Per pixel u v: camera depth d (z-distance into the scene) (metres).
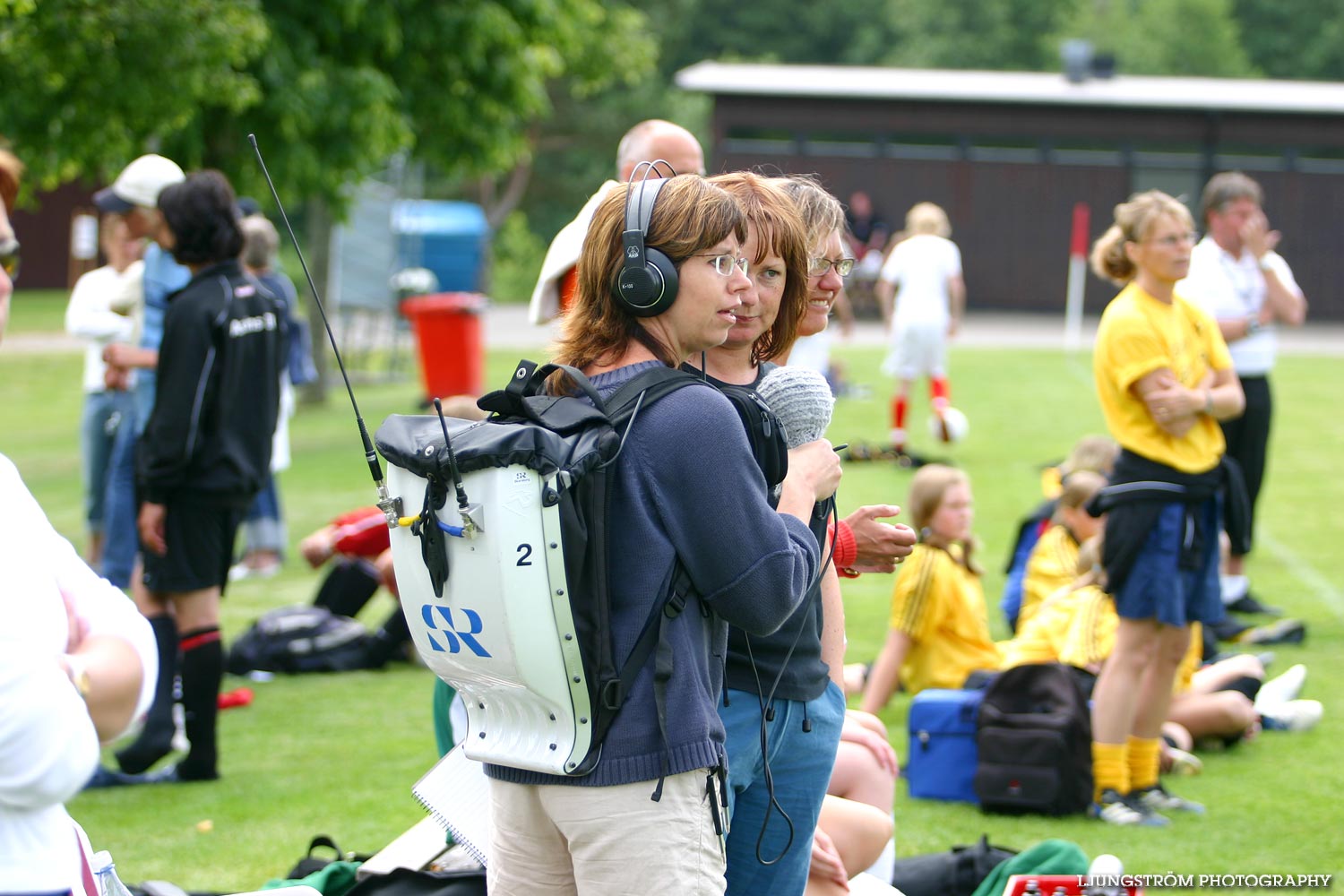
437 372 43.56
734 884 7.29
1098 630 14.49
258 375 13.36
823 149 76.88
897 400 34.00
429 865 9.48
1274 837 12.02
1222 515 12.53
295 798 13.37
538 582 5.80
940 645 15.16
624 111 118.56
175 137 35.47
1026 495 28.72
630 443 6.10
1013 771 12.68
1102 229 76.88
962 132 74.94
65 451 38.59
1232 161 75.00
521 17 43.22
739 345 7.33
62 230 97.69
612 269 6.45
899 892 9.22
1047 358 56.72
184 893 8.45
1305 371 52.75
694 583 6.15
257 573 23.48
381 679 17.92
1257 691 15.38
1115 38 155.25
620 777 6.00
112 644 4.89
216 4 30.50
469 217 81.69
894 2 154.75
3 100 30.92
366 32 38.91
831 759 7.31
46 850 4.76
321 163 38.16
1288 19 162.50
